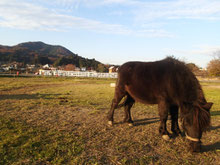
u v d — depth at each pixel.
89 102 8.05
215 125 5.10
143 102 4.35
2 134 3.77
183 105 3.42
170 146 3.59
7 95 9.52
